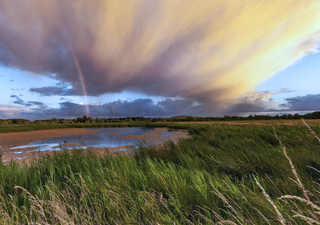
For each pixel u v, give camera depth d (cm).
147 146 674
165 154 572
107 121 7081
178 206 237
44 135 2014
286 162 379
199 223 200
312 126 763
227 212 222
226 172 404
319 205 220
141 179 329
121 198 249
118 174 341
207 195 262
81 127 3972
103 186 287
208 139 764
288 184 289
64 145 1188
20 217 217
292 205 225
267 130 830
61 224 184
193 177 324
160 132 2208
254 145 570
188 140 833
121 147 1020
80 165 438
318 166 352
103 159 486
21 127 2816
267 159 408
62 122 6178
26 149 1035
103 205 245
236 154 483
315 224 182
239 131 902
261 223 198
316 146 488
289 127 873
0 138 1723
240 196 250
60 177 363
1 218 200
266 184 300
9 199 260
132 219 204
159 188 296
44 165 437
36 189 292
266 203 231
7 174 350
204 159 491
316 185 274
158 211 221
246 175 364
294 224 186
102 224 206
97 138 1620
